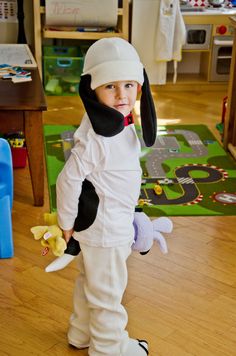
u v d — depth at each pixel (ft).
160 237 5.35
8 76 9.19
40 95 8.42
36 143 8.21
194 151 10.76
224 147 10.92
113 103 4.59
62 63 13.58
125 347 5.39
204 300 6.59
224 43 13.92
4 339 5.87
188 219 8.39
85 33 13.19
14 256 7.33
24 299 6.50
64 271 7.03
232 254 7.57
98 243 4.87
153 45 13.74
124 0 13.12
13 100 8.10
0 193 6.91
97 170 4.72
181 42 13.60
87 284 5.14
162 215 8.46
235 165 10.24
